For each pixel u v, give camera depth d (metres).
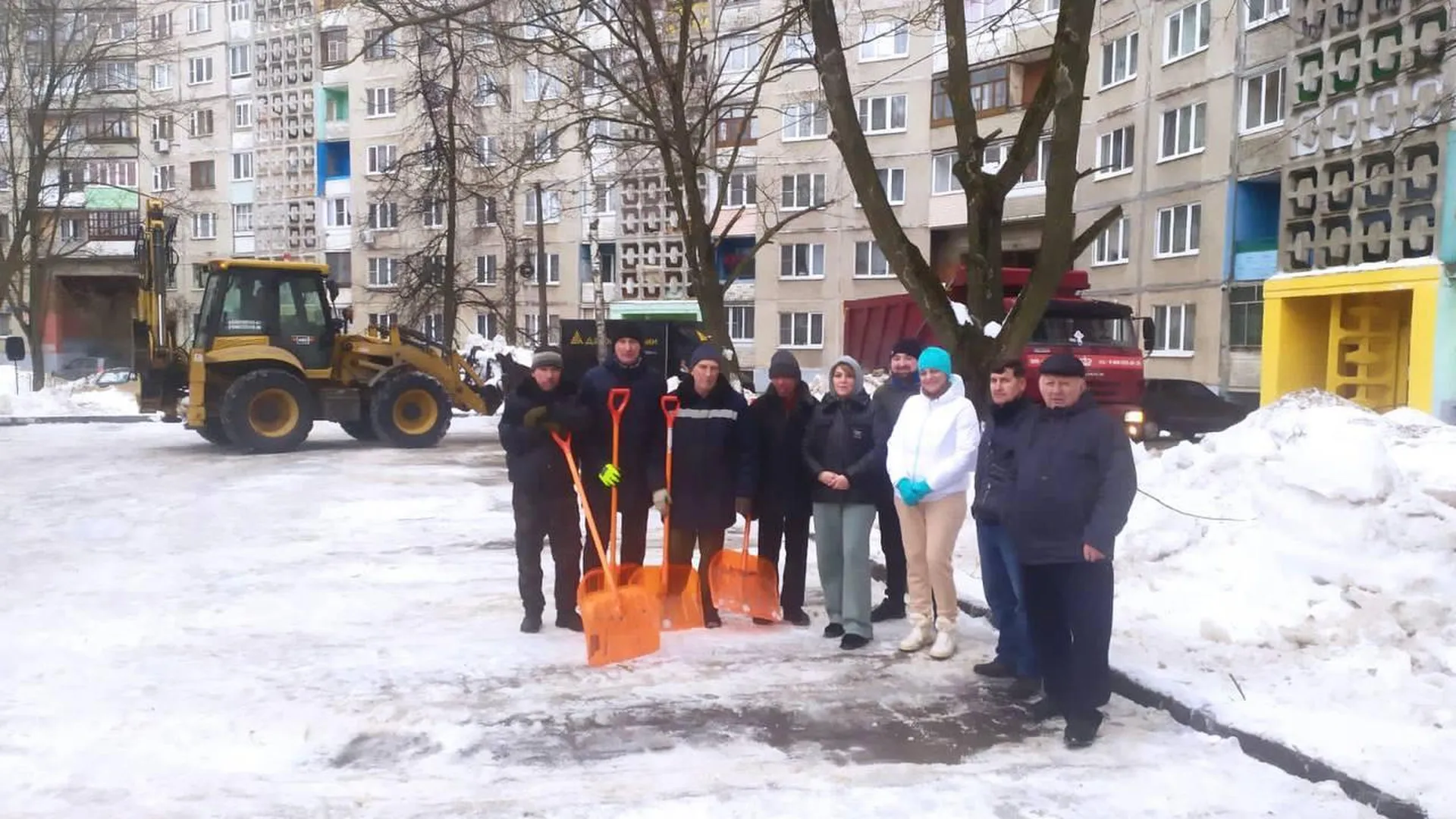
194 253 49.66
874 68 36.06
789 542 6.61
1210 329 25.94
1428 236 18.22
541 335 28.98
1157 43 27.72
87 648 5.98
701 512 6.48
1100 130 30.34
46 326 50.06
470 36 13.81
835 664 5.84
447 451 17.33
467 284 31.66
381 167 45.09
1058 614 4.81
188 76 49.34
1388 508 6.83
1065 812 3.89
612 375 6.45
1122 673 5.26
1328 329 21.17
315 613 6.80
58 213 28.84
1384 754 4.15
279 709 5.01
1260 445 8.54
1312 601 6.04
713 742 4.67
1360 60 19.36
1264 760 4.37
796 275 37.88
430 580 7.80
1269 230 25.27
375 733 4.74
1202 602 6.34
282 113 47.69
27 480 13.27
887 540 6.79
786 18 10.96
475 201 37.72
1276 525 7.16
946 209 35.28
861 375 6.25
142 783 4.16
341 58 46.25
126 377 34.62
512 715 4.98
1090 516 4.64
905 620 6.80
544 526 6.39
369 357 18.03
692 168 12.85
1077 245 8.23
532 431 6.27
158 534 9.57
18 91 28.05
